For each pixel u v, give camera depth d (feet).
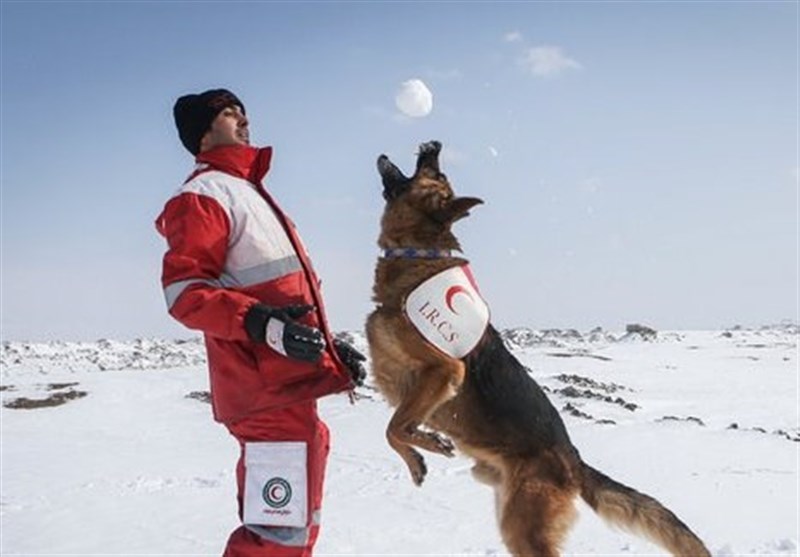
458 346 16.16
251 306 11.77
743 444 42.57
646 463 37.96
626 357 103.04
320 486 12.87
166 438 47.98
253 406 12.47
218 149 13.03
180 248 12.05
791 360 106.32
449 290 16.24
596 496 17.21
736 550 23.44
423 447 15.65
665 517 16.81
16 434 49.44
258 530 12.50
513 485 16.61
